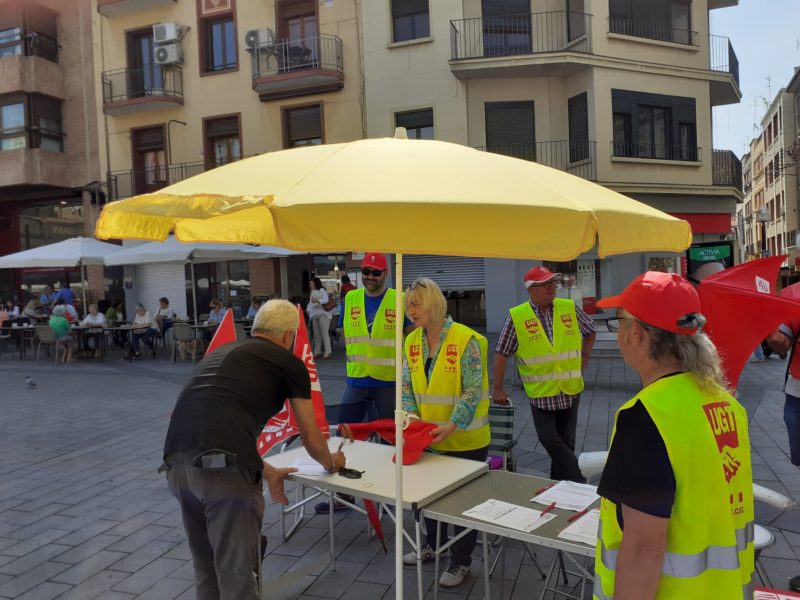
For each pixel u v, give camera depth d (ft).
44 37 69.97
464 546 11.60
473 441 12.17
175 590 11.98
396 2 59.00
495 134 58.18
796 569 11.94
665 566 4.93
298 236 5.98
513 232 5.98
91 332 51.24
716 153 63.00
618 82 56.59
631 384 31.45
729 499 5.16
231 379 9.16
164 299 54.29
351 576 12.28
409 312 12.03
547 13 57.67
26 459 21.18
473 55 57.31
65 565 13.08
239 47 63.57
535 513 9.11
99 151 69.67
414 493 9.67
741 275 11.61
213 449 8.66
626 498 4.92
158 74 67.62
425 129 58.85
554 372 14.19
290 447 20.63
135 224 8.98
